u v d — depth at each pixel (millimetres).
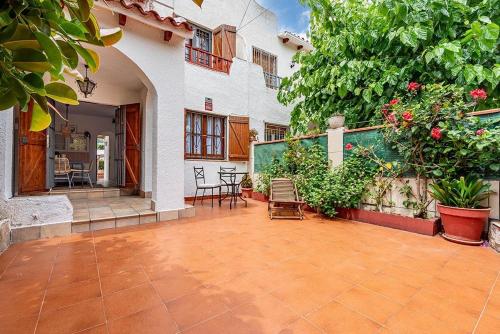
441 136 3117
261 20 9234
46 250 2604
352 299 1711
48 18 629
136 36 3619
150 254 2527
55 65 590
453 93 3154
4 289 1799
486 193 2947
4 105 601
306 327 1411
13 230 2824
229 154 7145
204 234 3283
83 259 2375
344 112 5469
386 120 3811
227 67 7473
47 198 3074
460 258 2475
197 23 7395
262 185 6281
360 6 4957
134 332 1355
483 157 2850
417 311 1572
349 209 4238
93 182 7723
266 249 2719
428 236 3238
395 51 4555
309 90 5828
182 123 4191
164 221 3980
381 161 3879
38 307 1578
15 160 3129
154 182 4012
